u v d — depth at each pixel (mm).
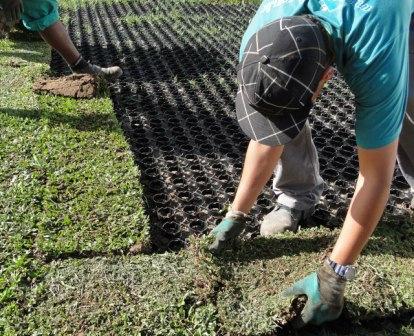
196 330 2059
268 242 2486
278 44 1558
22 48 5039
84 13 6586
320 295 1951
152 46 5359
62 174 2979
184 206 2918
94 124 3539
